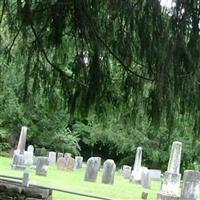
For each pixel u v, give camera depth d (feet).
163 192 57.41
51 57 20.21
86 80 18.67
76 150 116.47
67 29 18.37
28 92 20.99
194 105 17.90
